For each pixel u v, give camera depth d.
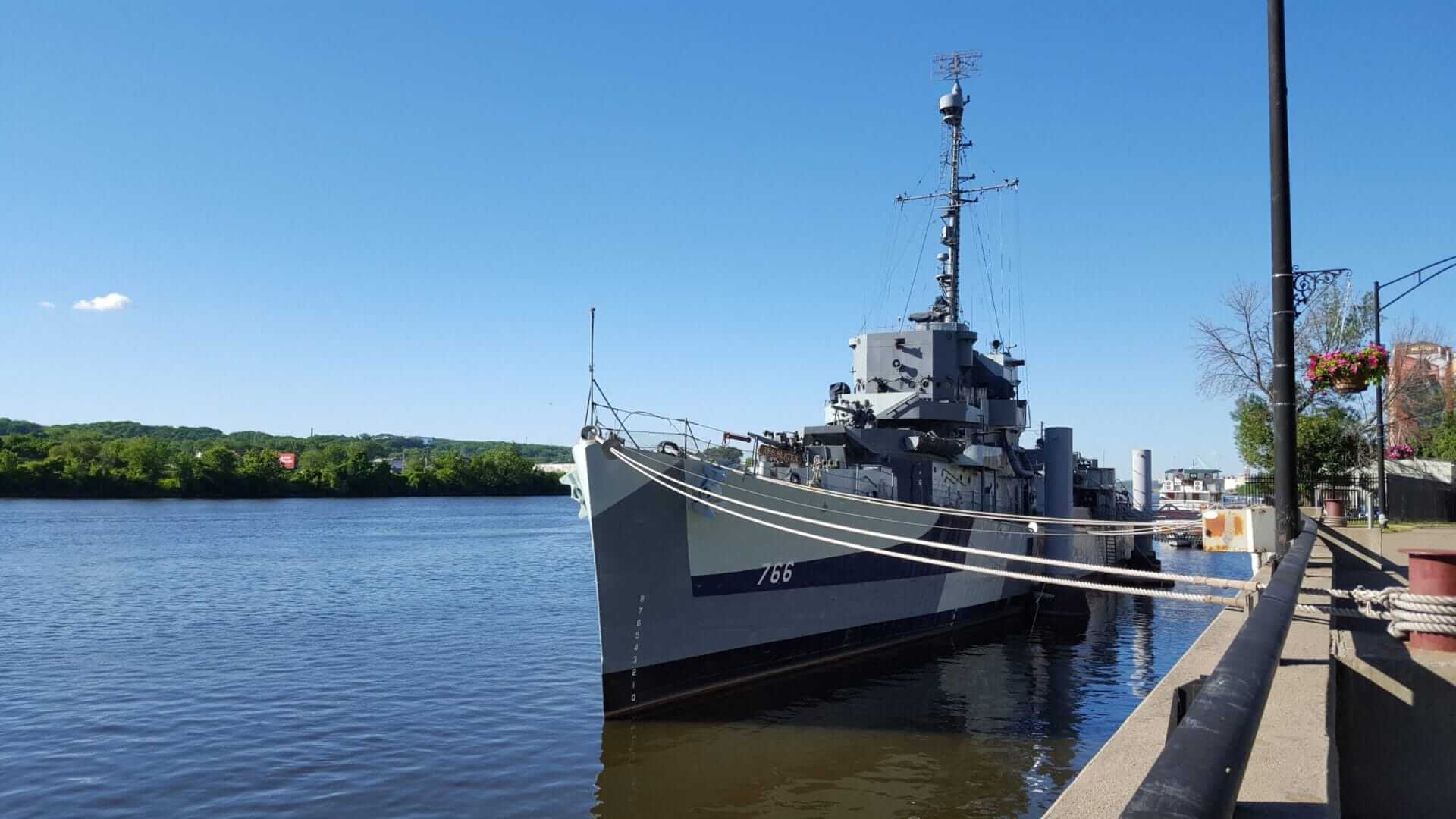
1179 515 83.44
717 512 21.64
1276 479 9.95
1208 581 10.35
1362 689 7.60
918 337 34.28
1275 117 10.02
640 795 16.77
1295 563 6.29
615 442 19.84
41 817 16.48
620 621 20.11
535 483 180.38
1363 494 23.36
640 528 20.30
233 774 18.55
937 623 29.77
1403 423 39.03
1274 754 4.65
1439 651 7.90
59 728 21.80
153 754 19.86
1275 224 9.98
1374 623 9.49
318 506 137.38
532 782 17.81
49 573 52.75
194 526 92.38
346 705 23.80
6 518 100.56
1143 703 5.27
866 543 25.86
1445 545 15.12
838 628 25.14
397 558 62.78
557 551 69.44
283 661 29.48
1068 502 39.25
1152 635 33.41
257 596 44.34
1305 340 30.42
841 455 27.31
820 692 23.23
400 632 34.75
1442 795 7.29
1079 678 25.66
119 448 146.62
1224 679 2.76
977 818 15.55
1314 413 31.42
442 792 17.41
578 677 27.06
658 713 20.98
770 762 18.27
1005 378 39.59
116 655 30.31
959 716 21.44
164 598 43.38
